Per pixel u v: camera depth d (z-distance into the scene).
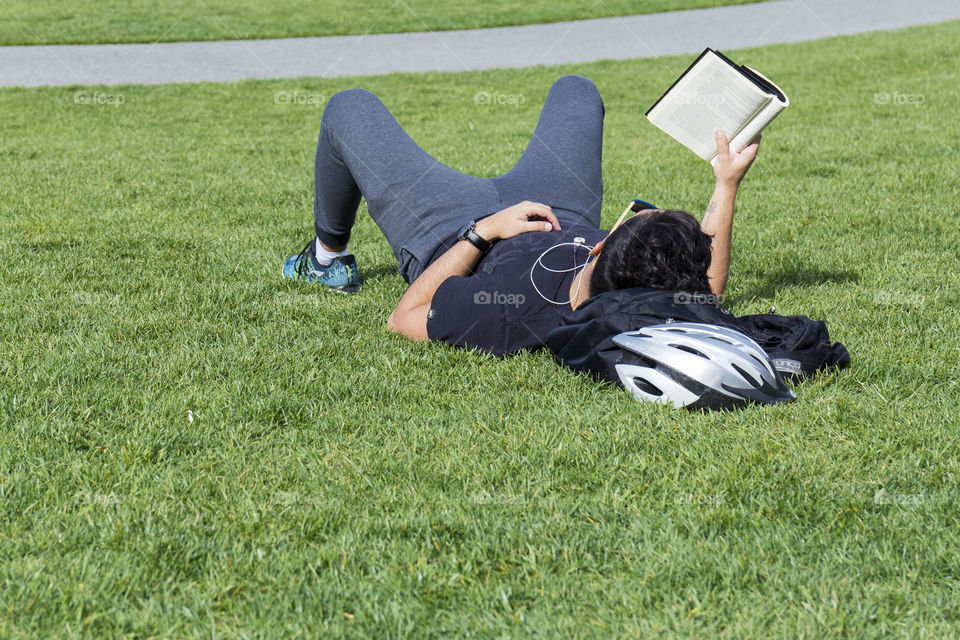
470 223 3.42
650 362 2.93
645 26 18.55
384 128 3.77
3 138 9.16
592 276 3.12
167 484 2.44
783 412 2.84
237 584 2.04
